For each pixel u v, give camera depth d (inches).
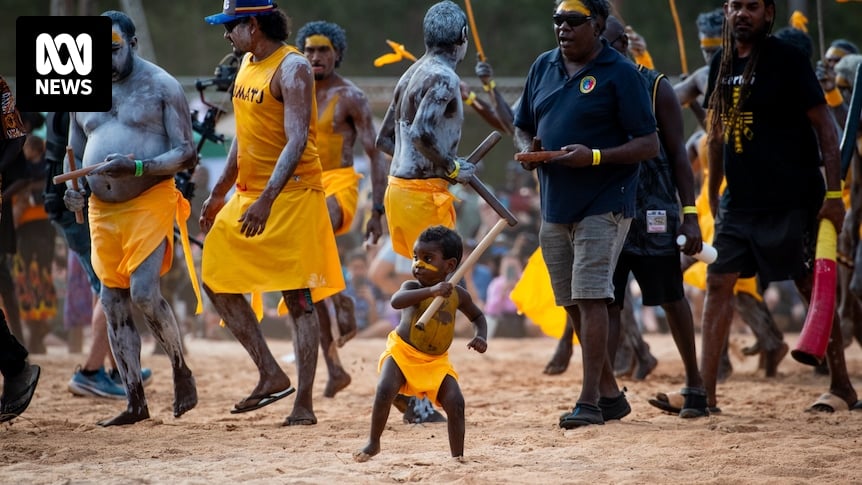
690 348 995.9
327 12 4296.3
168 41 4357.8
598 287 910.4
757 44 1012.5
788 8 4069.9
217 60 4387.3
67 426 975.6
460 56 977.5
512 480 718.5
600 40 937.5
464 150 4207.7
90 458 813.9
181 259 2113.7
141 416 984.9
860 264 1152.2
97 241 971.3
